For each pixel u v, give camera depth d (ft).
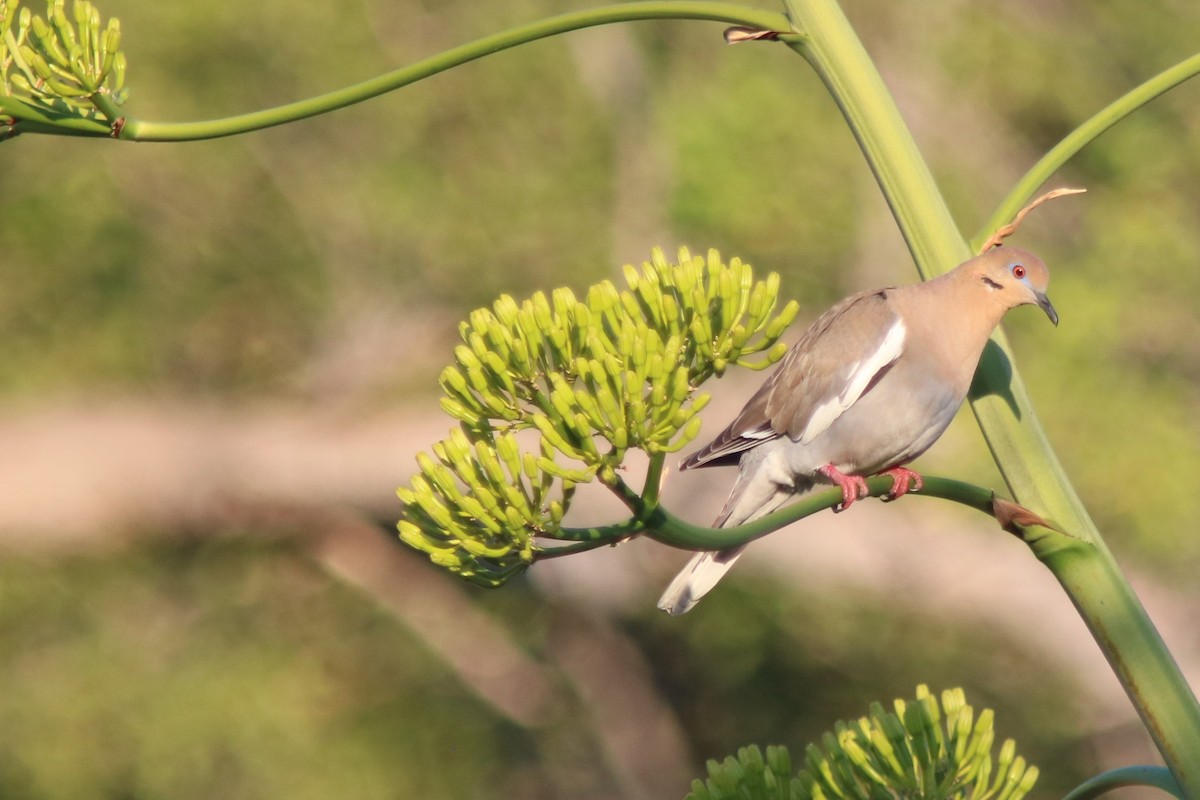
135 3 47.83
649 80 50.85
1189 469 48.39
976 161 52.03
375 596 61.62
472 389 12.25
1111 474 47.55
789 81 49.34
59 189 51.52
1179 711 11.78
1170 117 51.52
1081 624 53.21
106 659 56.85
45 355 55.36
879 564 53.83
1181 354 49.83
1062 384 47.93
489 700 61.82
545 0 50.49
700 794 12.43
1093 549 12.23
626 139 50.55
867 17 52.47
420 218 50.39
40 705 55.67
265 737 56.75
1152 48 51.93
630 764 61.72
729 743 61.62
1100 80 52.06
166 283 54.13
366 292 54.65
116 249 52.90
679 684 63.00
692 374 12.77
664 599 16.87
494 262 50.83
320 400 57.16
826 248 48.70
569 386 12.10
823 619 56.49
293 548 60.34
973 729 12.13
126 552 58.03
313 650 60.29
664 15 12.92
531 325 12.00
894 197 13.25
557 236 49.96
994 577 53.21
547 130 50.29
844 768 12.25
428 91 49.62
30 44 13.62
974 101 52.60
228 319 55.31
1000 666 55.21
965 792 12.16
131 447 56.03
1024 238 50.85
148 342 55.42
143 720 55.93
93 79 13.43
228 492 56.80
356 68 49.60
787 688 59.88
